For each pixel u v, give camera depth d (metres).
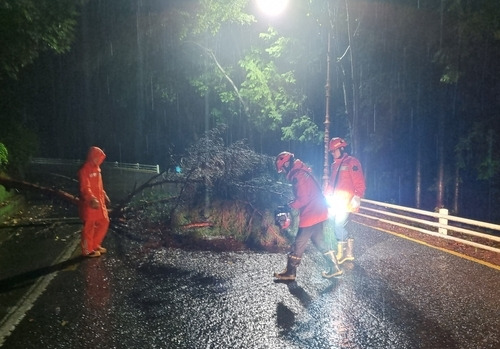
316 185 7.56
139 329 5.50
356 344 5.09
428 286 7.18
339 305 6.33
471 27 13.91
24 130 21.09
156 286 7.18
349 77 23.09
